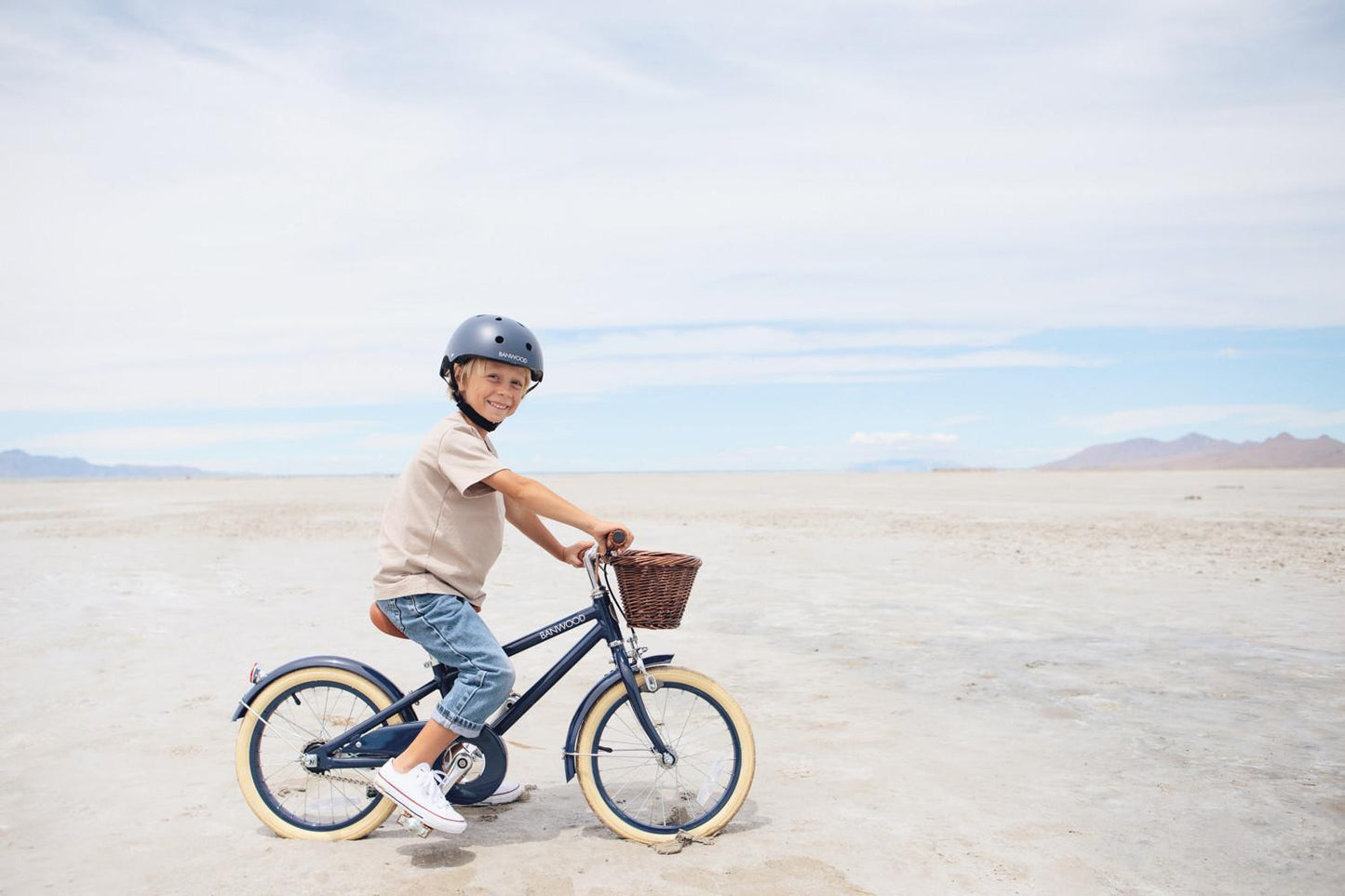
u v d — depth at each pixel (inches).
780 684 229.8
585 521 127.7
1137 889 120.1
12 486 2714.1
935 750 178.9
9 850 136.2
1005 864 127.7
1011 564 453.4
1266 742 181.3
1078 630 291.0
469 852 133.9
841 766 170.1
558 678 140.9
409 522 132.8
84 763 176.6
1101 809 148.0
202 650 272.8
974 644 273.1
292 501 1242.6
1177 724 193.6
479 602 138.4
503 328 132.8
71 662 259.6
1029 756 174.9
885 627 299.3
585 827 143.8
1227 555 474.6
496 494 136.7
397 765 131.9
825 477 2699.3
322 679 142.5
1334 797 151.9
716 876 124.6
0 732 196.2
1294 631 286.0
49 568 468.8
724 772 152.6
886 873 125.4
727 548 540.7
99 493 1776.6
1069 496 1149.7
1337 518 703.1
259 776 143.6
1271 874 124.5
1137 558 465.1
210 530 709.3
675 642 279.9
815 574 425.1
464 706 130.6
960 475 2662.4
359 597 370.0
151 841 139.2
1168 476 2241.6
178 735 193.8
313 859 132.2
